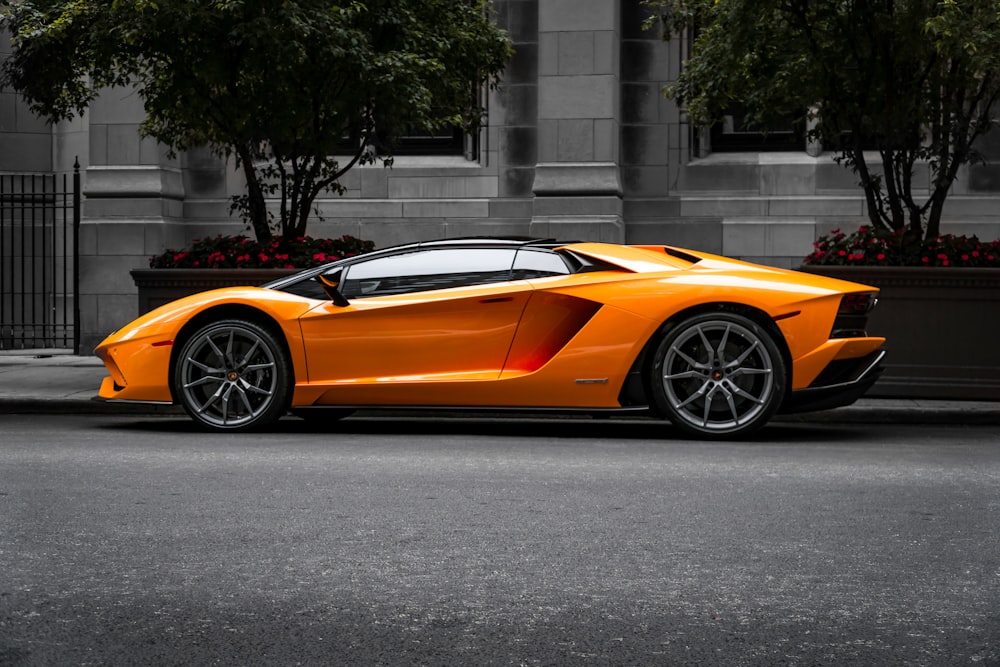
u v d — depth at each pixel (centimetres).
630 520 500
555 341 774
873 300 791
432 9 1173
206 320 821
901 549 449
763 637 345
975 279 968
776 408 762
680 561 431
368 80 1065
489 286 783
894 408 917
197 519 499
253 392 810
